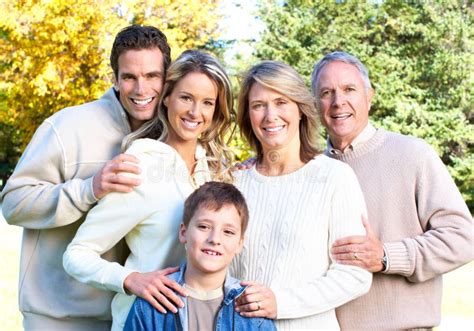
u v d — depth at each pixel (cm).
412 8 1583
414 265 262
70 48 1104
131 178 238
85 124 271
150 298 225
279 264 242
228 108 271
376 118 1563
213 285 231
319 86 303
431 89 1587
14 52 1111
